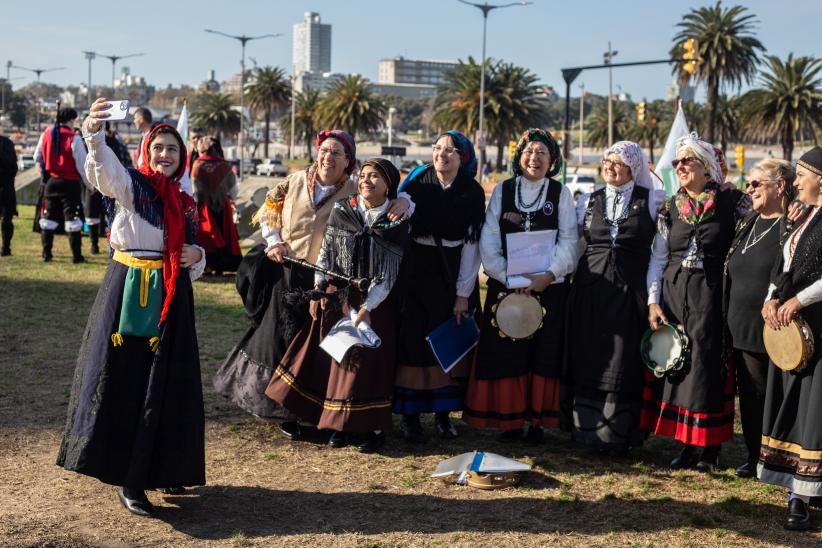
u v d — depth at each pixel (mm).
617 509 4551
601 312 5254
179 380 4199
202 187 11359
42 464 4906
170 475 4156
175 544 3973
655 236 5250
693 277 5047
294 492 4680
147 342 4184
